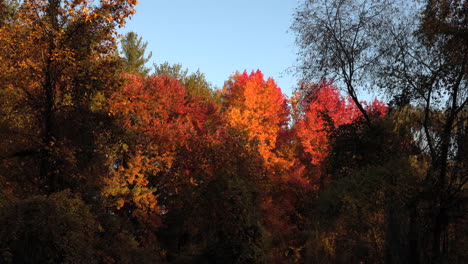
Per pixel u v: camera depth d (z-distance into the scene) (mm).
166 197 25016
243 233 18141
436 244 13695
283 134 39406
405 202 13844
